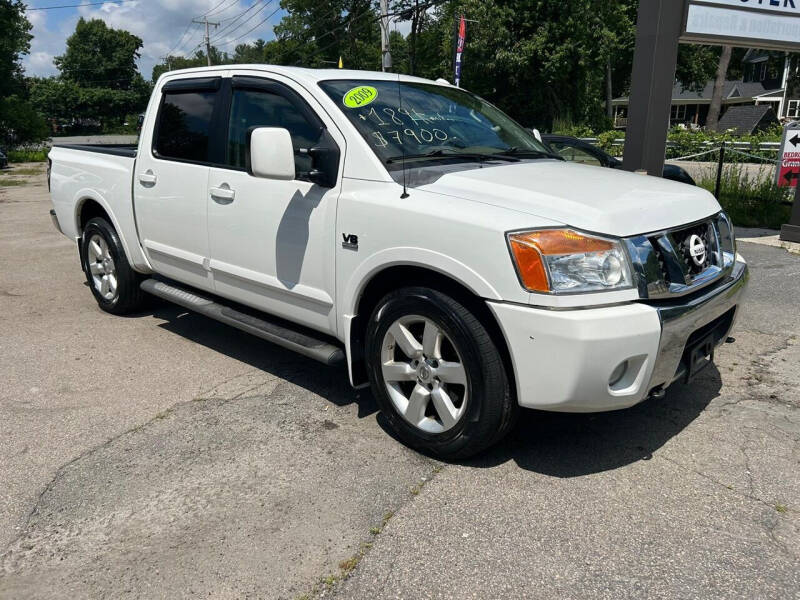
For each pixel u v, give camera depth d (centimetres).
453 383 303
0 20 3716
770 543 253
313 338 372
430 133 370
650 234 285
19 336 500
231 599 229
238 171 392
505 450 326
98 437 343
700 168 1354
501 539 258
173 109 450
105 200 510
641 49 770
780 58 4997
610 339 263
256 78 393
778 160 1052
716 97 3516
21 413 371
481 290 278
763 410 365
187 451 328
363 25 3603
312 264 352
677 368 296
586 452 323
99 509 281
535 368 271
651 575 237
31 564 248
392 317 317
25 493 293
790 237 835
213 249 416
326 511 277
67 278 681
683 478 299
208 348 475
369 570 242
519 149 403
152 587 235
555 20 3297
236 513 277
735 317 348
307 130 360
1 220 1105
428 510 277
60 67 9606
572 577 237
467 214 284
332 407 377
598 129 3719
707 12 745
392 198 312
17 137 3650
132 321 539
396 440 338
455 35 3359
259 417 364
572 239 269
